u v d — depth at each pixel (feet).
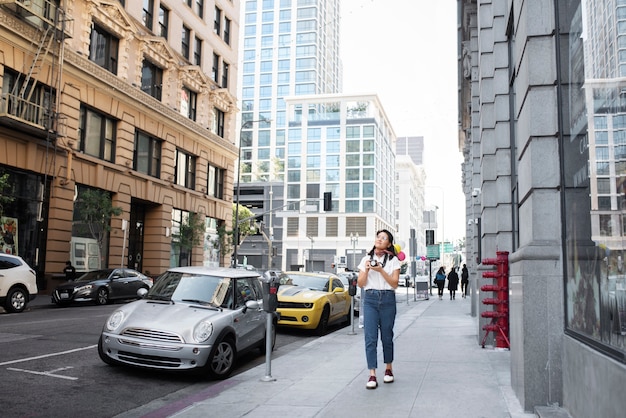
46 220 79.05
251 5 367.25
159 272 105.50
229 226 135.85
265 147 351.46
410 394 20.39
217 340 25.95
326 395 20.65
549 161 18.61
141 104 98.63
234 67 140.05
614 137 13.12
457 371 24.94
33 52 75.15
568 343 16.49
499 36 35.27
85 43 85.35
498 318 32.63
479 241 56.80
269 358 24.20
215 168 132.05
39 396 22.00
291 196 304.30
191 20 119.55
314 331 46.42
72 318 49.42
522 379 18.20
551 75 18.85
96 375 26.03
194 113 121.80
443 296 111.34
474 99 58.23
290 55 356.79
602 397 12.99
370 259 21.97
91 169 87.25
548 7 19.16
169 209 109.60
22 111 71.77
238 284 30.42
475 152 57.88
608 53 13.67
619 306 12.48
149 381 25.49
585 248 15.24
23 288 55.26
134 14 98.89
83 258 85.87
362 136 299.58
